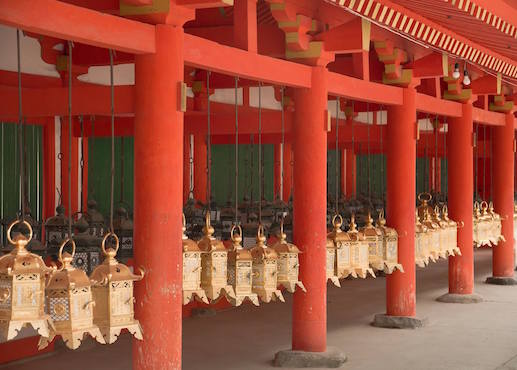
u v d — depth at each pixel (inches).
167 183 317.7
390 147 527.5
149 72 315.3
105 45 297.6
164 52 314.3
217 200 706.8
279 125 470.9
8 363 426.9
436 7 399.9
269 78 390.0
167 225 318.0
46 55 462.6
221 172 708.7
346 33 411.2
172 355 319.6
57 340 457.4
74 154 518.3
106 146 562.6
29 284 271.1
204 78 569.6
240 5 376.5
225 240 554.9
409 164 525.3
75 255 393.1
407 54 518.9
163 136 316.2
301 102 423.8
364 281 776.9
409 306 537.3
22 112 345.1
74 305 282.8
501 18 435.2
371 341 494.3
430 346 481.4
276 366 430.9
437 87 592.7
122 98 331.0
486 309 612.4
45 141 503.8
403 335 513.0
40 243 389.1
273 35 428.8
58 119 509.4
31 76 456.4
